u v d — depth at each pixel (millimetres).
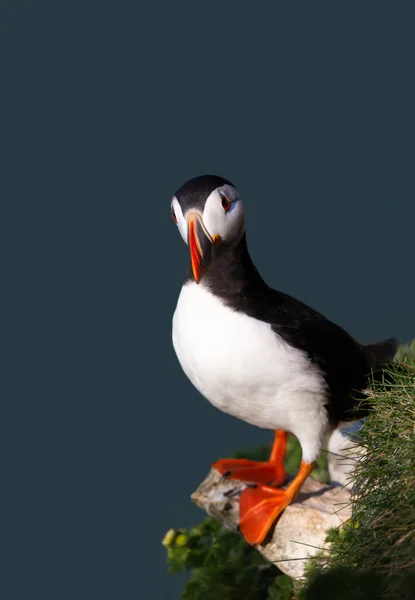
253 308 8734
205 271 8305
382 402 8398
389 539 7402
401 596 6707
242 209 8633
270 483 10109
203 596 9922
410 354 9961
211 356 8719
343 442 10125
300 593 8078
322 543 9102
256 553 10305
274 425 9242
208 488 10195
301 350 8750
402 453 7793
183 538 10578
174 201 8547
